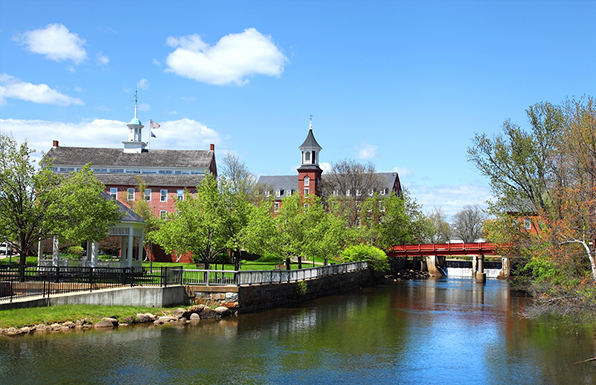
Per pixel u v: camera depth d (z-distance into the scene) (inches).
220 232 1462.8
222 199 1512.1
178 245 1449.3
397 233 3088.1
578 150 1116.5
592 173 1005.8
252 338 1029.2
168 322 1139.3
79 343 919.0
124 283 1237.1
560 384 763.4
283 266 2437.3
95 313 1095.0
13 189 1290.6
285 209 2004.2
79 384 705.6
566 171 1195.9
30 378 722.8
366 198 3265.3
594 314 844.6
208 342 976.9
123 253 1678.2
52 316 1046.4
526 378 792.9
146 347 917.2
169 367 802.8
